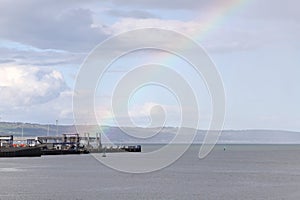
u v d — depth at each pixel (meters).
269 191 81.38
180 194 75.94
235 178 105.88
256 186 89.00
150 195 74.31
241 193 78.25
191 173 119.31
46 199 69.56
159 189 81.94
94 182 93.50
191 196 74.00
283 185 91.25
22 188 82.44
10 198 70.56
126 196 73.06
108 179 100.12
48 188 82.75
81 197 71.62
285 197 74.25
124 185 87.94
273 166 153.62
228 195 75.62
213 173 120.06
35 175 110.56
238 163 172.50
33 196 72.44
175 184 90.44
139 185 88.00
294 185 91.31
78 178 102.50
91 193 75.94
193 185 89.12
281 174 119.19
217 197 73.38
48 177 105.12
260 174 119.00
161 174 114.44
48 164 152.12
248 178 106.31
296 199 72.31
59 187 84.38
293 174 119.50
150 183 91.88
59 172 119.25
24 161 170.88
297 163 173.88
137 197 72.12
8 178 103.06
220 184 91.81
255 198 72.94
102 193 76.12
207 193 77.69
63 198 70.69
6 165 148.12
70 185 87.69
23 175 110.75
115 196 73.00
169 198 71.62
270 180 101.62
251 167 147.75
